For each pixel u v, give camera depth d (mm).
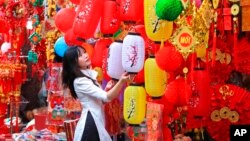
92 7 3170
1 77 5438
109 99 3369
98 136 3520
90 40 3740
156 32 2686
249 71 2992
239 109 3031
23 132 5320
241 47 2979
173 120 2982
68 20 3551
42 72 5863
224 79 3088
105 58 3363
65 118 4785
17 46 5500
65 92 4309
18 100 5555
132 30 2961
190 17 2627
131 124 3061
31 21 5449
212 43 2959
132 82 3039
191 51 2656
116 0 3193
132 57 2916
